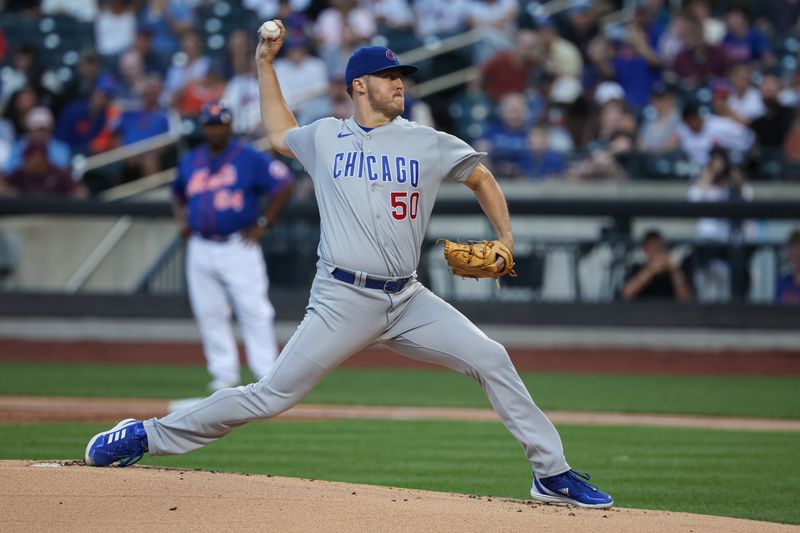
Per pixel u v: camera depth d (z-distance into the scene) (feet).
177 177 125.80
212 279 124.26
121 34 223.30
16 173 187.93
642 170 184.55
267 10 219.61
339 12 217.97
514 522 55.88
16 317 182.80
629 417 121.49
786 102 201.57
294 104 193.36
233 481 62.54
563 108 199.93
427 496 62.95
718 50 209.56
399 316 61.46
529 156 188.03
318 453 92.94
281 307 176.65
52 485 60.08
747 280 175.42
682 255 176.14
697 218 171.83
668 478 82.79
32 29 225.76
